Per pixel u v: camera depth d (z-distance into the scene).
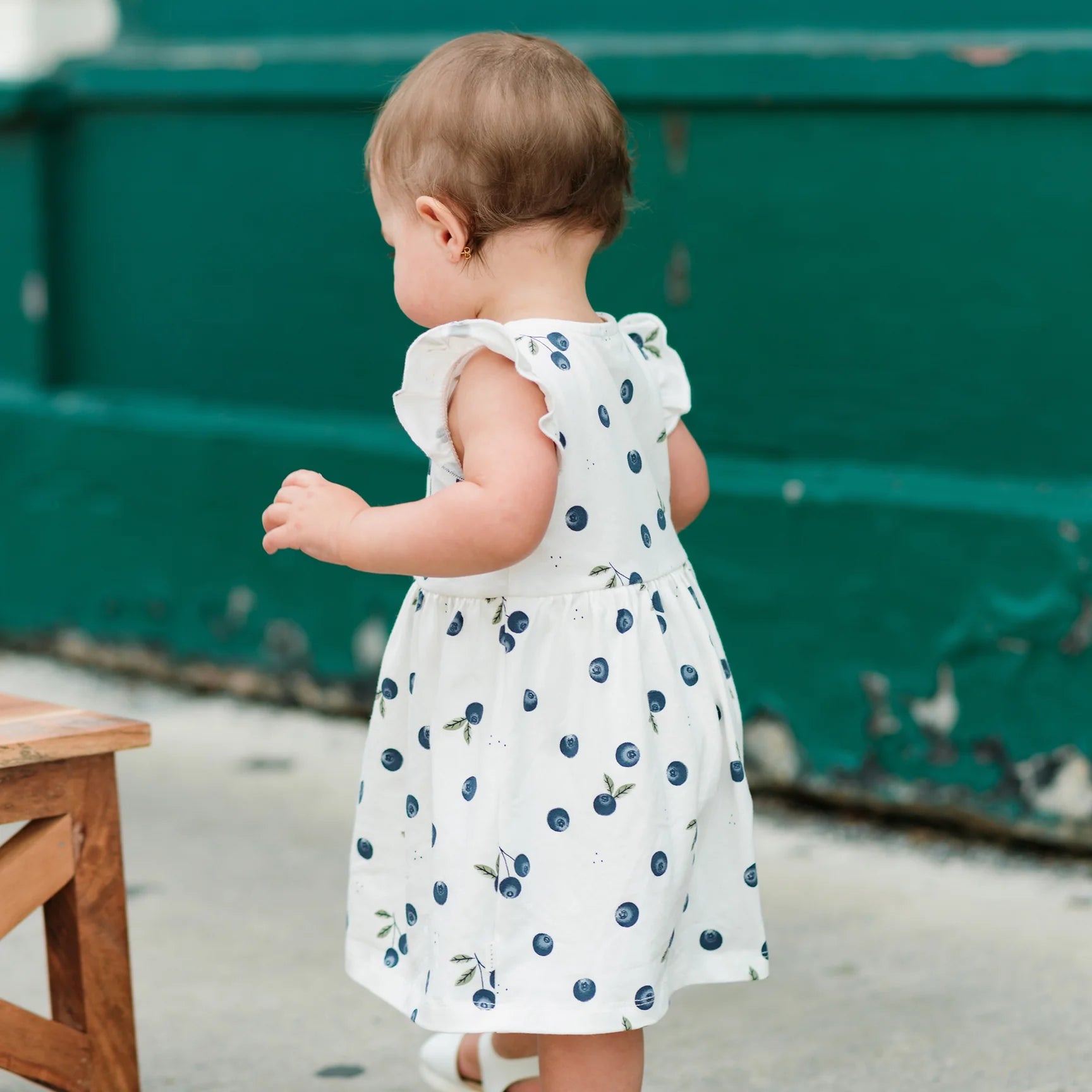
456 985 2.29
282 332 5.66
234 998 3.39
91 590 6.16
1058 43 3.97
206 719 5.58
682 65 4.50
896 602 4.32
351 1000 3.39
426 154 2.31
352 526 2.29
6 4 7.01
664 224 4.69
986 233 4.15
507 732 2.29
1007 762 4.18
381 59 5.17
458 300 2.38
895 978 3.47
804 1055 3.10
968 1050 3.11
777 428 4.59
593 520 2.32
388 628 5.35
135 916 3.88
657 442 2.53
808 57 4.30
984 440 4.24
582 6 4.88
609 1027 2.25
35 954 3.60
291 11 5.57
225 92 5.56
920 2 4.25
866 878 4.09
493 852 2.28
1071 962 3.54
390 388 5.39
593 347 2.36
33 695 5.85
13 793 2.43
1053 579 4.05
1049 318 4.09
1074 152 3.99
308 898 4.00
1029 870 4.11
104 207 6.11
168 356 6.02
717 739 2.42
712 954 2.45
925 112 4.20
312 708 5.61
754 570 4.57
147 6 5.98
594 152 2.33
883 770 4.40
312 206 5.49
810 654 4.49
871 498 4.33
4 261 6.36
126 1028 2.58
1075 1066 3.03
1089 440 4.07
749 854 2.46
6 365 6.46
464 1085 2.79
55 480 6.20
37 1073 2.50
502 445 2.24
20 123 6.16
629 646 2.32
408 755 2.44
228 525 5.72
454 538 2.22
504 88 2.29
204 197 5.79
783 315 4.53
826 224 4.41
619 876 2.27
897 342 4.34
